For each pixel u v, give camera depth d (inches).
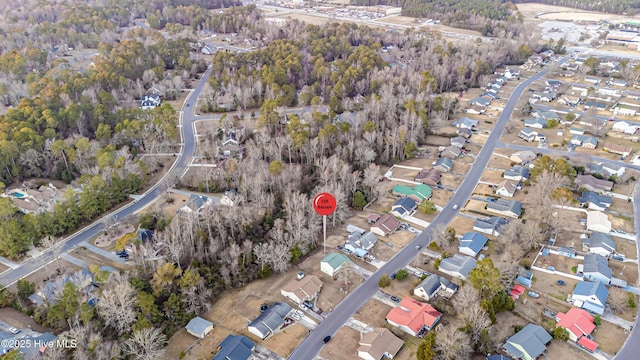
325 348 3747.5
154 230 5059.1
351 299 4279.0
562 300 4180.6
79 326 3759.8
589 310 4023.1
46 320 3966.5
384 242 5068.9
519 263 4581.7
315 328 3951.8
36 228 4928.6
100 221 5428.2
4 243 4719.5
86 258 4793.3
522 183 6136.8
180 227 4886.8
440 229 5068.9
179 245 4498.0
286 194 5467.5
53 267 4662.9
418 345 3742.6
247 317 4089.6
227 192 5743.1
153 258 4458.7
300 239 4864.7
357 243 4926.2
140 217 5290.4
